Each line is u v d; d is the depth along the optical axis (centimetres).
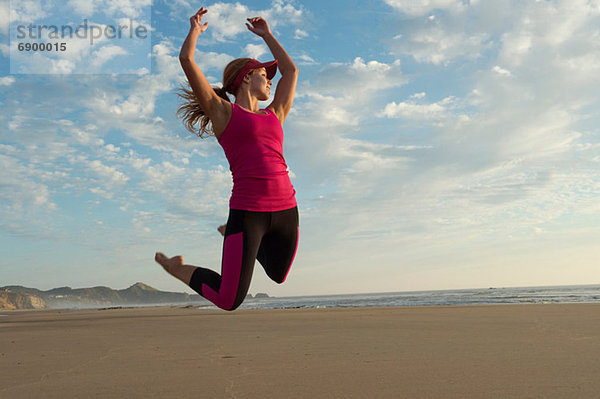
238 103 257
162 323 994
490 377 304
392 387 285
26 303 19875
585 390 261
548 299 2041
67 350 530
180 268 249
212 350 491
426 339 524
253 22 290
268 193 235
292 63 285
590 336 503
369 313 1102
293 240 251
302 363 386
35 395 293
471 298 2742
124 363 417
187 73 223
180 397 277
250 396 274
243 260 225
